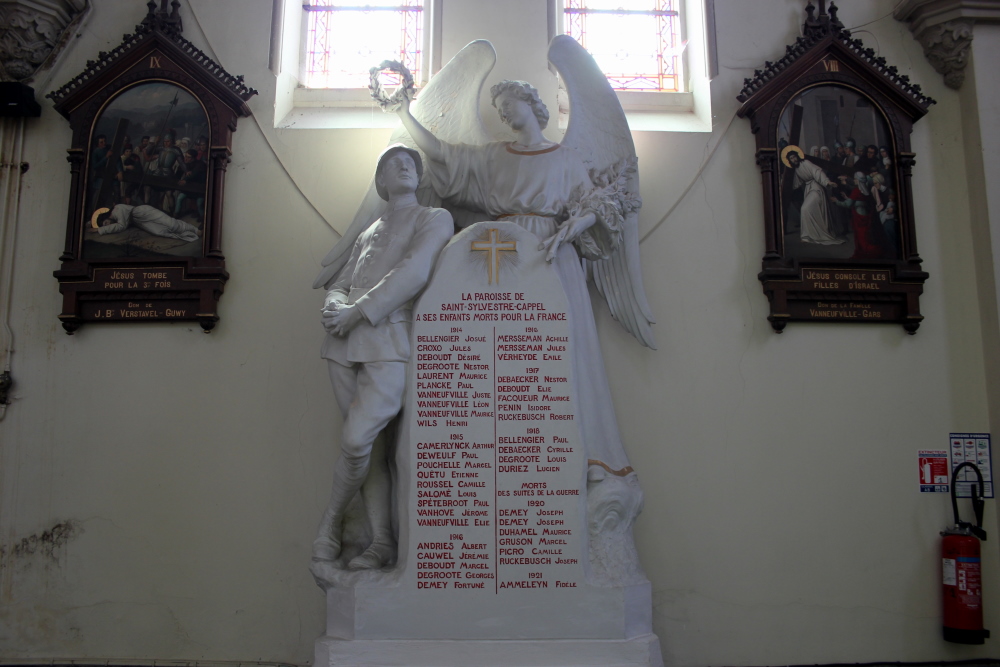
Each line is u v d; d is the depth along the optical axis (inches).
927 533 180.4
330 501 161.6
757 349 186.5
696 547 177.6
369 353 153.6
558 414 152.8
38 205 190.1
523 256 158.9
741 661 173.3
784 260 187.2
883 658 174.6
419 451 150.9
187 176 188.5
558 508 149.6
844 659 174.2
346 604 148.0
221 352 183.3
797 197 191.2
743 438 182.7
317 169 192.5
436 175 180.4
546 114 180.5
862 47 196.1
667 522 178.2
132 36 191.9
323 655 145.3
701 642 173.8
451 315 155.6
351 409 152.9
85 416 180.5
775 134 192.7
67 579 174.1
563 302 156.8
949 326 189.6
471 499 149.6
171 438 180.1
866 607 176.6
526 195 169.6
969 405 186.2
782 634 174.9
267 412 181.2
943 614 175.9
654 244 190.7
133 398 181.5
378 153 193.8
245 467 178.9
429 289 156.5
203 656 171.6
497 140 190.7
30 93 191.6
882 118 196.2
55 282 186.2
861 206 191.6
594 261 181.3
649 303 187.6
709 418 183.2
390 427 163.3
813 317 185.8
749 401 184.2
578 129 181.6
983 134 193.3
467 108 187.6
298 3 215.3
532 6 203.6
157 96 192.5
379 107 205.8
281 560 175.0
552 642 144.6
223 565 175.0
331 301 160.2
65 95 189.8
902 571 178.5
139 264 183.0
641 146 195.9
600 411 165.3
